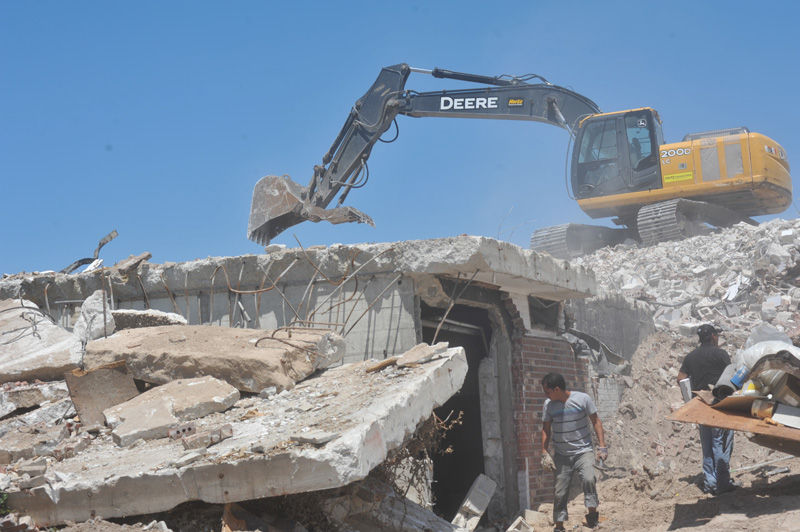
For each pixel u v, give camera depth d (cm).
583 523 730
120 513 506
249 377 654
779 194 1981
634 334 1223
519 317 902
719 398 664
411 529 596
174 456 525
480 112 1745
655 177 1953
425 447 639
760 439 637
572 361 993
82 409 649
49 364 776
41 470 538
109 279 915
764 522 578
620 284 1570
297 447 487
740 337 1214
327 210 1307
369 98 1620
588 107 1938
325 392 624
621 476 923
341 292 823
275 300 852
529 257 831
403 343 786
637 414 1068
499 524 839
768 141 1936
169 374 668
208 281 885
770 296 1337
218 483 491
